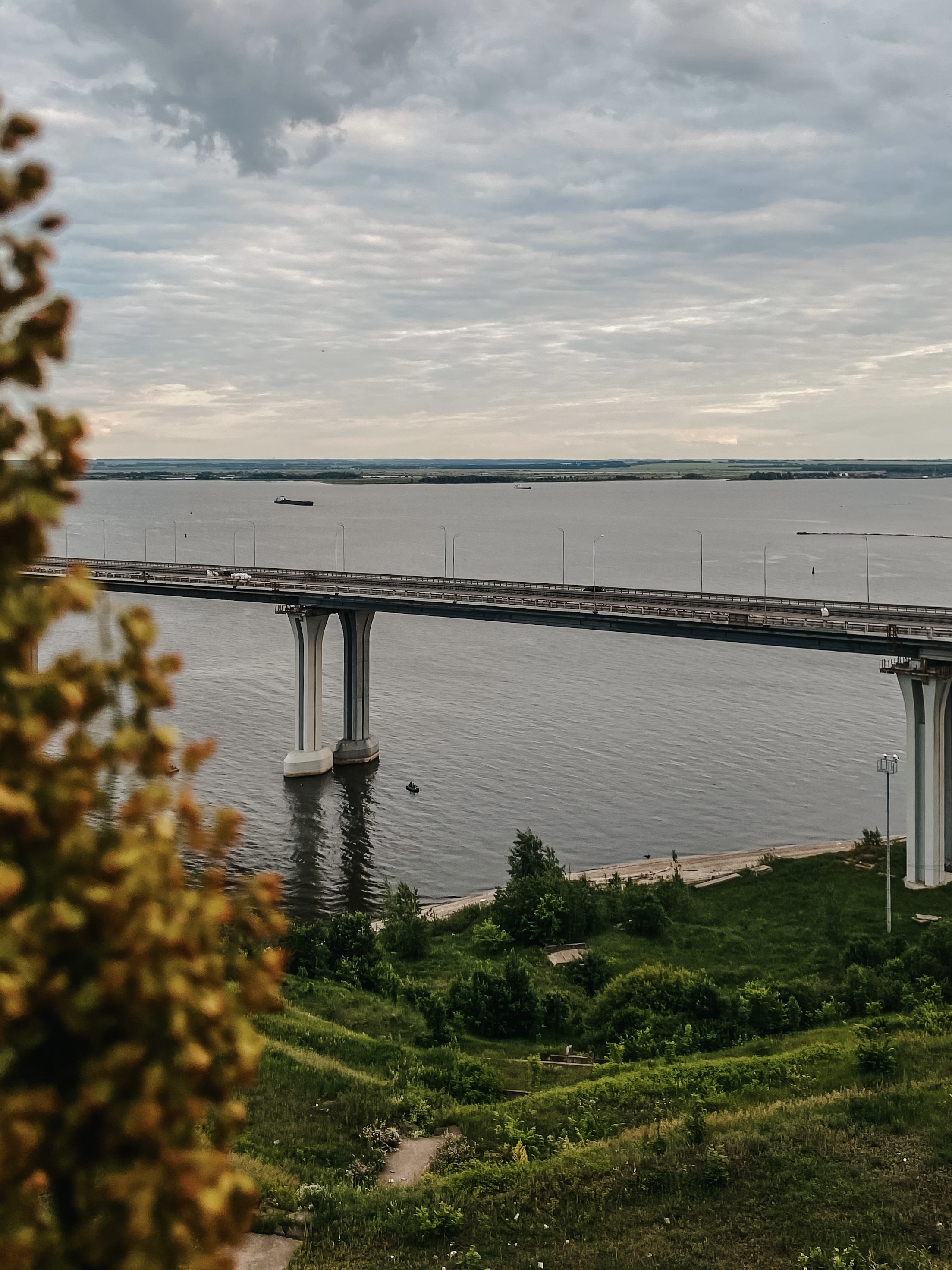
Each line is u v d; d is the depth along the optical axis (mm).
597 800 94562
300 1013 42781
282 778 100750
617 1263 24203
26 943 4473
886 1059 34125
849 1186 26594
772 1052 39125
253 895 5637
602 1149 29672
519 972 45312
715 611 93188
